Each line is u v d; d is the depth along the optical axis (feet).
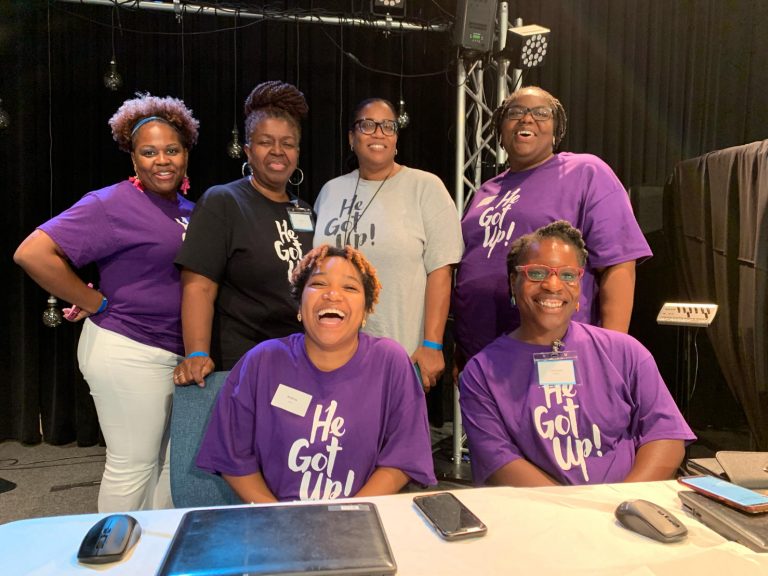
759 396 8.78
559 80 12.62
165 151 6.06
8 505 9.00
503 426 4.46
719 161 9.43
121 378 5.93
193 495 4.79
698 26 12.64
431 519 2.95
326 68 12.33
